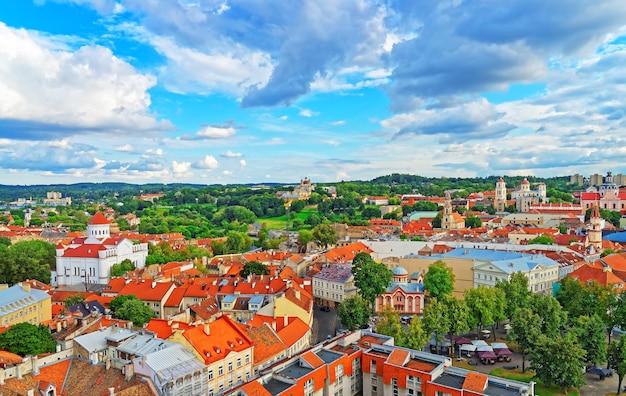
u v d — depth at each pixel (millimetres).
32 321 164125
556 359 117750
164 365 97625
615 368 121750
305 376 100812
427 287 186000
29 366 98188
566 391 120875
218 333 118250
